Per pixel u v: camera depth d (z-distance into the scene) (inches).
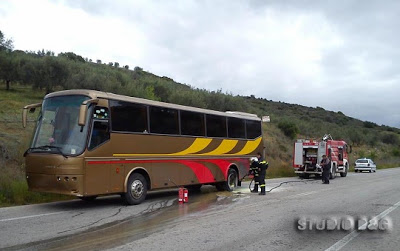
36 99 1074.7
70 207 450.9
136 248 264.7
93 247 266.5
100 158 424.5
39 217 381.1
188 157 560.7
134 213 413.1
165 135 520.1
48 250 258.1
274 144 1589.6
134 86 1334.9
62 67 1192.8
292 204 496.7
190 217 392.8
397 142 3472.0
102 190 426.3
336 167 1101.7
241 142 685.9
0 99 989.2
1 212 406.9
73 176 400.2
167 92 1515.7
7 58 1190.9
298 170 1077.1
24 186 493.0
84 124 396.8
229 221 372.8
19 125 773.3
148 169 490.0
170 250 261.7
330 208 465.7
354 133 2859.3
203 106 1499.8
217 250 264.5
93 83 1165.1
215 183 656.4
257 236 309.6
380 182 932.0
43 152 415.5
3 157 583.8
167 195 590.2
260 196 585.9
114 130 444.8
